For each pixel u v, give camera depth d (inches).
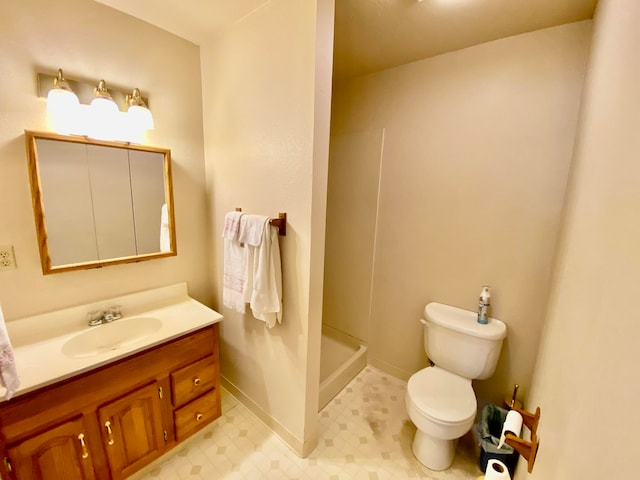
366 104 84.2
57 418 43.2
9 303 50.2
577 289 27.9
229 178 68.4
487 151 66.3
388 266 86.7
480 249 69.9
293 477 57.4
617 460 12.2
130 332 60.8
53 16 49.8
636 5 19.5
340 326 101.6
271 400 67.1
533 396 50.8
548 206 60.6
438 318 70.1
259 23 55.4
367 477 57.9
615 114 22.6
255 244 56.7
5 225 48.6
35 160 49.4
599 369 16.6
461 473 59.3
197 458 60.7
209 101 70.6
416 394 60.2
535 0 48.9
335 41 64.2
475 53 65.4
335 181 94.8
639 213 13.7
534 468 30.5
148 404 53.8
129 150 60.7
